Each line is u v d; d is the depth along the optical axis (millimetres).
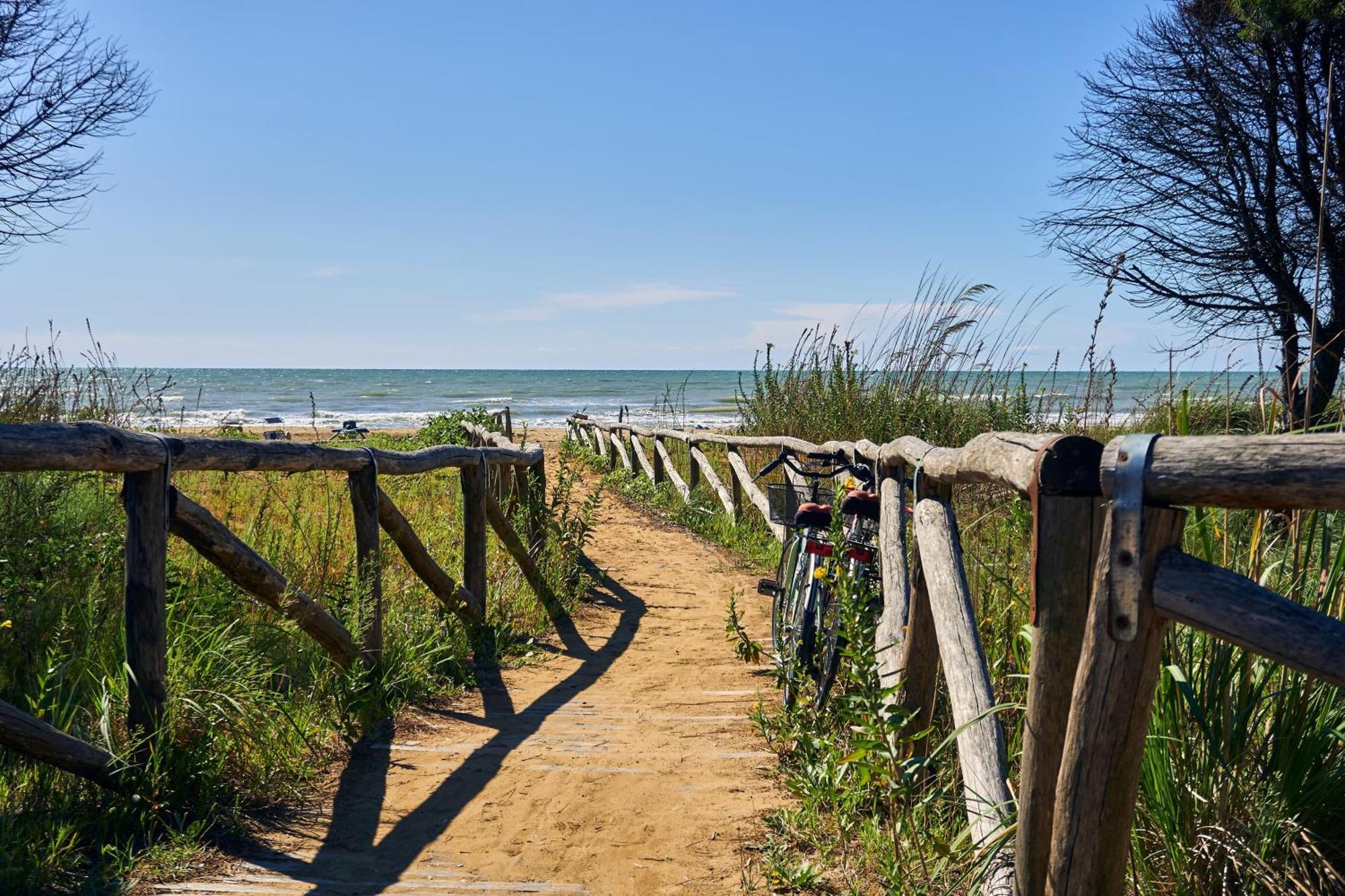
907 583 3705
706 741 4516
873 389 10938
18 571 4445
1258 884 2404
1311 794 2477
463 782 3992
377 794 3855
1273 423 3055
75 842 3078
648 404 58000
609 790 3906
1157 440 1593
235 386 76250
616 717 4898
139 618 3406
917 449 3445
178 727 3531
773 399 12062
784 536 9055
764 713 4883
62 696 3861
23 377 7355
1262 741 2555
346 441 17781
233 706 3832
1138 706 1641
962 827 3055
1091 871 1716
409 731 4602
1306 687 2486
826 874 3123
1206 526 2814
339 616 4754
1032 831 1944
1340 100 9430
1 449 2791
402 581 6504
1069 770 1703
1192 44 10906
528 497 7887
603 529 11266
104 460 3133
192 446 3555
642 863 3270
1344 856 2453
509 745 4453
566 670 5852
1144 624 1593
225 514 7516
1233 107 10516
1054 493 1842
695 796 3838
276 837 3420
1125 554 1588
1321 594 2553
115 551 4941
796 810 3627
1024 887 1972
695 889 3092
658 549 10141
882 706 2850
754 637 6672
